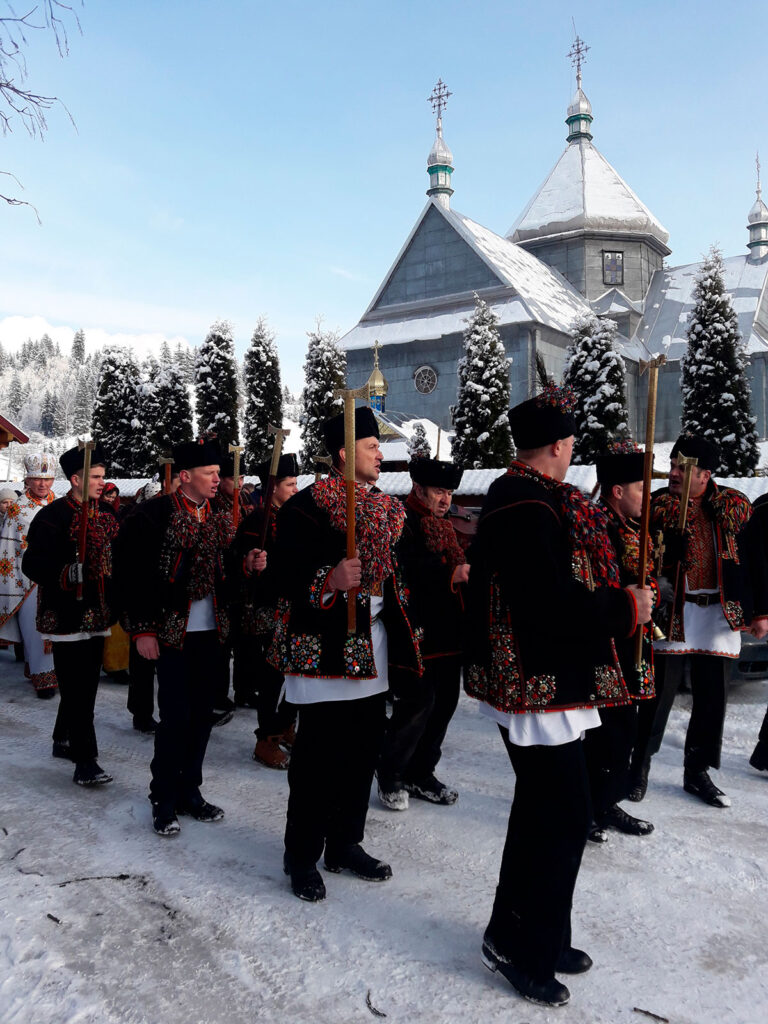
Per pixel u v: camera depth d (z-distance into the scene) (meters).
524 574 2.40
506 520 2.46
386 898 3.24
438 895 3.27
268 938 2.93
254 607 4.82
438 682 4.18
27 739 5.46
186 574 3.90
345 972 2.72
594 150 47.28
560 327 36.06
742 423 23.59
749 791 4.46
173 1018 2.48
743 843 3.78
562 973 2.72
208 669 4.04
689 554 4.23
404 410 38.41
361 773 3.35
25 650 6.66
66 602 4.39
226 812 4.16
